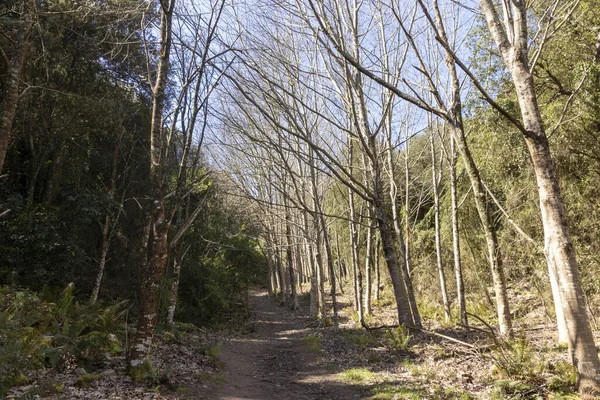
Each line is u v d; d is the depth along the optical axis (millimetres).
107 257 17844
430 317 17719
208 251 23156
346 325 17953
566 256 5734
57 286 12828
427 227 23469
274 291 41562
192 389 7645
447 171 19312
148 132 18828
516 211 14422
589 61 11203
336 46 6941
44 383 6402
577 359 5625
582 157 11578
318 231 20516
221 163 20359
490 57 12891
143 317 7961
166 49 8547
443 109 8938
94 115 15211
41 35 12180
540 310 15023
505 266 16344
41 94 13750
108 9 11648
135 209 18172
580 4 11117
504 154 13453
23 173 15234
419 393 6883
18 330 7230
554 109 11289
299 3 11438
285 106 10945
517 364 6996
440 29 9922
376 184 12672
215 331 18688
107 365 8258
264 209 21625
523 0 6199
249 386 8672
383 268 27031
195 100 9070
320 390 8109
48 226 12867
